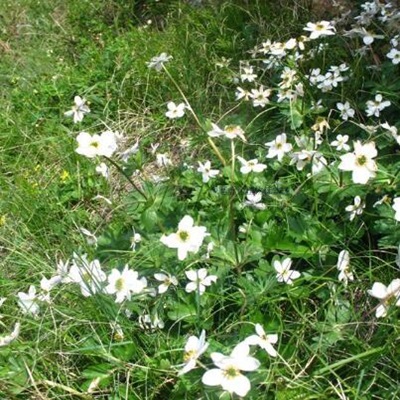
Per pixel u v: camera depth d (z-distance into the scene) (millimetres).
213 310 411
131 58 746
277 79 629
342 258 392
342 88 554
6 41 875
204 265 427
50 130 682
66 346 408
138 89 710
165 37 768
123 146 645
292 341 377
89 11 890
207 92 667
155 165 610
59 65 796
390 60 568
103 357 387
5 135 680
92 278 388
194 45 724
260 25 714
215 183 510
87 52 799
